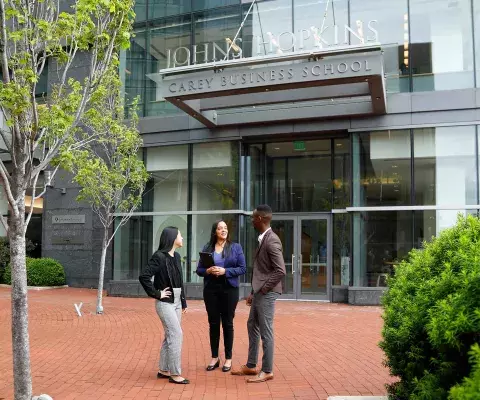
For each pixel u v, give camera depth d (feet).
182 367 23.99
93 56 20.84
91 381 21.61
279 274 20.81
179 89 45.01
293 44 47.29
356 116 50.31
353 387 20.49
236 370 22.74
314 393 19.66
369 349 28.27
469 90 47.29
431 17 49.29
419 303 14.12
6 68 18.16
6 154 63.16
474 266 11.66
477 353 8.73
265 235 21.48
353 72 40.68
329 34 50.75
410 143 48.98
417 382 13.42
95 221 63.77
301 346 29.22
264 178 56.90
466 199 46.96
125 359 25.84
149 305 49.08
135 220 58.59
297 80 41.96
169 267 21.47
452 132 47.85
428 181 48.19
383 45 49.88
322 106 50.88
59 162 21.74
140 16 59.62
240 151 55.16
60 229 65.62
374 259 49.06
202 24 56.80
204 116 51.01
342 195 54.03
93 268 63.57
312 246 54.65
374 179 49.78
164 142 57.52
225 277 22.89
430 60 48.93
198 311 45.11
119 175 43.19
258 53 51.88
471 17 48.21
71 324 37.01
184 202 56.75
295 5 52.65
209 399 18.92
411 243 48.08
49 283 62.85
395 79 49.60
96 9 20.63
